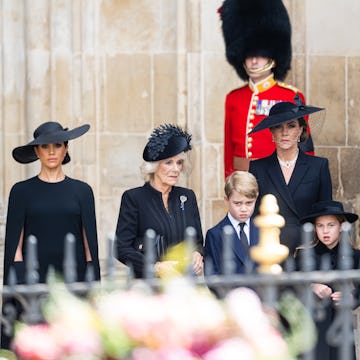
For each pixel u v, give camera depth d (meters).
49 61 38.81
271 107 31.42
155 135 29.36
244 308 19.08
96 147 39.00
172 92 39.19
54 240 29.48
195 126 38.69
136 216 29.23
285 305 21.62
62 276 29.47
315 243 28.55
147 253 21.28
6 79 38.69
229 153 34.66
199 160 38.59
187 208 29.55
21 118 38.78
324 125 38.75
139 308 18.91
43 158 29.84
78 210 29.72
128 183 39.16
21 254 29.62
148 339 18.72
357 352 34.19
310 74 38.75
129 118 39.19
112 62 39.12
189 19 38.66
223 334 18.88
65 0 38.94
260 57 34.03
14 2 38.78
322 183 30.59
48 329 19.23
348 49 38.88
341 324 23.58
